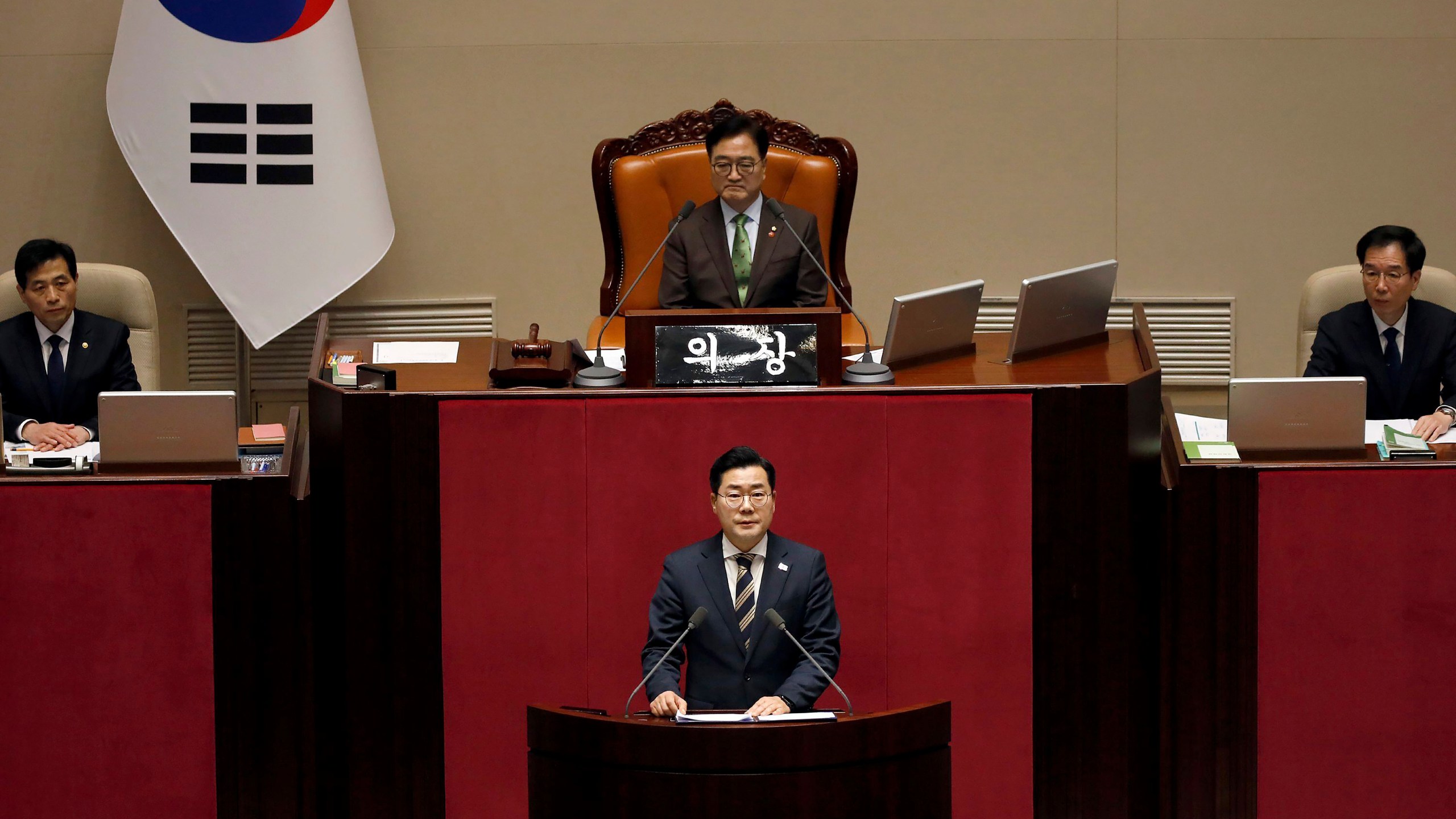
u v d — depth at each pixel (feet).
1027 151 80.33
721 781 31.22
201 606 40.60
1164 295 80.94
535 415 40.34
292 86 72.23
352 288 81.05
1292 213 80.33
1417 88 79.41
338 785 42.14
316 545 41.70
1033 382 41.73
